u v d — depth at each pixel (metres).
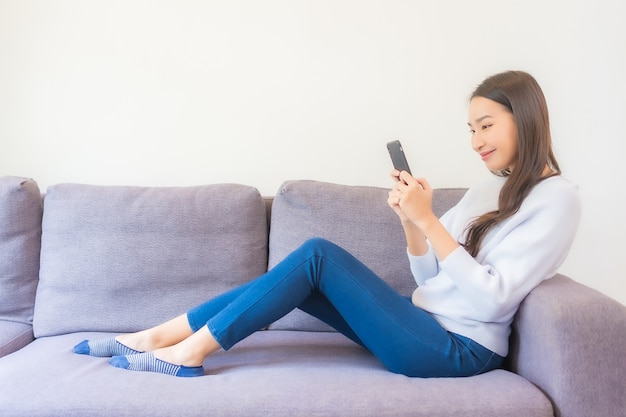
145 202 1.64
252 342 1.48
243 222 1.65
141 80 1.90
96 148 1.93
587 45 1.87
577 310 1.06
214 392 1.08
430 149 1.92
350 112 1.92
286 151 1.94
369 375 1.19
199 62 1.90
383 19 1.88
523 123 1.22
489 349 1.22
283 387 1.10
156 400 1.05
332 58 1.89
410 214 1.25
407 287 1.61
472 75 1.89
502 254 1.19
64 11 1.87
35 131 1.92
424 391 1.08
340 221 1.63
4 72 1.90
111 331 1.60
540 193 1.20
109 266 1.60
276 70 1.90
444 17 1.88
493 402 1.05
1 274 1.62
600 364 1.05
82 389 1.09
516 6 1.87
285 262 1.24
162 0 1.87
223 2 1.87
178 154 1.94
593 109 1.89
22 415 1.04
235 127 1.92
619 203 1.92
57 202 1.65
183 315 1.34
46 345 1.45
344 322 1.39
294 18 1.88
